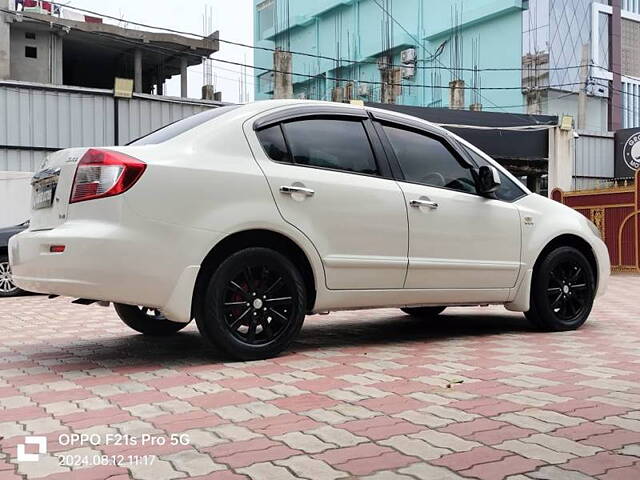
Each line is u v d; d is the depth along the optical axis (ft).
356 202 15.24
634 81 117.70
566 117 61.31
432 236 16.37
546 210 19.08
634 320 21.95
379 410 10.63
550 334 18.62
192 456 8.60
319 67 154.20
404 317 22.95
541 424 9.88
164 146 13.75
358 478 7.85
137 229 12.89
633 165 72.54
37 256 13.01
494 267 17.44
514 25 115.24
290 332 14.76
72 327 21.02
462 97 84.79
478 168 17.90
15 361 15.01
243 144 14.35
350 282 15.24
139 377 13.08
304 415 10.37
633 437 9.30
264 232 14.33
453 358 14.88
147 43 100.07
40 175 14.51
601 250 20.16
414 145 16.93
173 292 13.24
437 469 8.12
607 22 115.65
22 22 93.15
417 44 132.77
